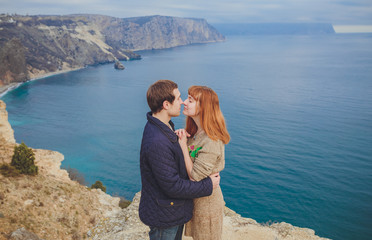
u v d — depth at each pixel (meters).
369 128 92.56
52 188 20.88
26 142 89.25
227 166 65.56
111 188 60.19
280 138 84.69
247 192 54.22
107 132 100.00
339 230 43.19
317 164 67.00
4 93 167.62
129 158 77.00
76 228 17.02
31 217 15.91
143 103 145.12
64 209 18.50
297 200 51.41
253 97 143.12
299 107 121.12
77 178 63.97
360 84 169.75
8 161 25.94
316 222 45.16
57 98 156.12
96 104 143.12
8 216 15.00
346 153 73.50
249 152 74.06
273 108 120.38
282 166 65.88
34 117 118.88
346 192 54.41
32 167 22.22
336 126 95.25
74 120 115.19
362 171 63.50
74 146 86.38
